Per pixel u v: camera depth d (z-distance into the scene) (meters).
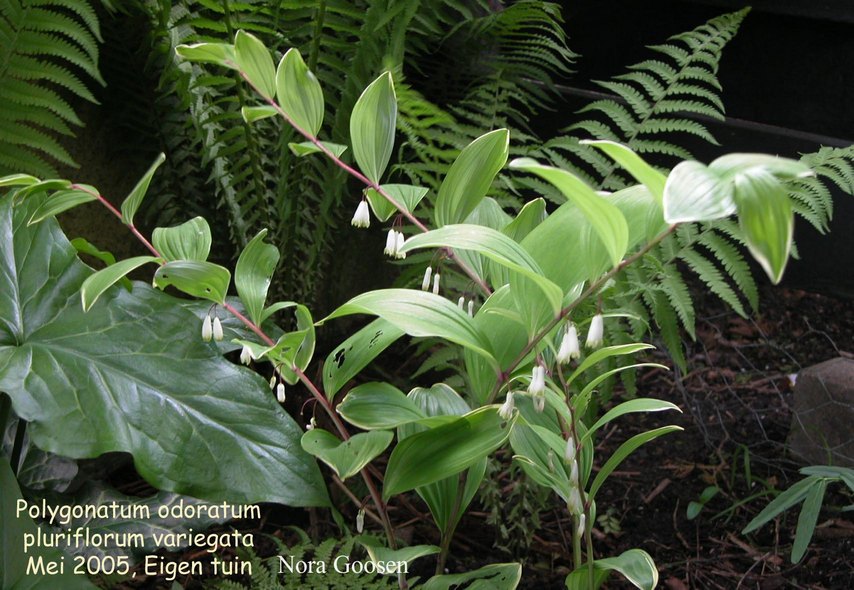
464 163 0.92
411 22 1.54
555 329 0.96
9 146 1.26
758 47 2.11
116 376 0.99
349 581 1.15
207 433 0.98
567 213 0.91
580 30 2.22
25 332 1.01
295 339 0.93
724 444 1.69
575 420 0.94
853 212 2.11
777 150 2.15
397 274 2.03
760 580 1.36
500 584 0.97
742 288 1.36
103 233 1.49
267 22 1.41
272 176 1.52
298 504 0.96
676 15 2.13
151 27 1.40
